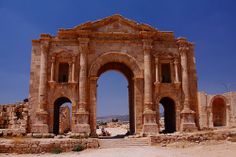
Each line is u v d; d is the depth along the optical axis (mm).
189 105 42719
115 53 42938
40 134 38406
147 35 43500
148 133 40062
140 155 26266
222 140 34312
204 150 28672
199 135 34500
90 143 32250
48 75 41906
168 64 45312
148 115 41094
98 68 42469
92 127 40812
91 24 43562
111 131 69688
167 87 43125
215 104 53000
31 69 41844
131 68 43000
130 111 46719
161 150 29625
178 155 26031
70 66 42281
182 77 43406
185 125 41625
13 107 42344
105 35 43438
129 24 44219
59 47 42625
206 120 50688
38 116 40125
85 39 42406
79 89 41281
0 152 29734
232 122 50562
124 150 30078
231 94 51500
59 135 40406
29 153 30000
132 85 45750
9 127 41250
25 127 39906
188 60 44500
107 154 27531
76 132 39812
